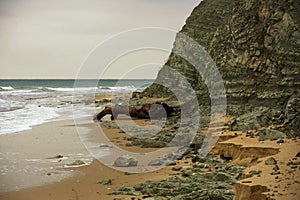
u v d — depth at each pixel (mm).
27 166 14727
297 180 9305
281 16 21844
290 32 21078
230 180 11711
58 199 10703
